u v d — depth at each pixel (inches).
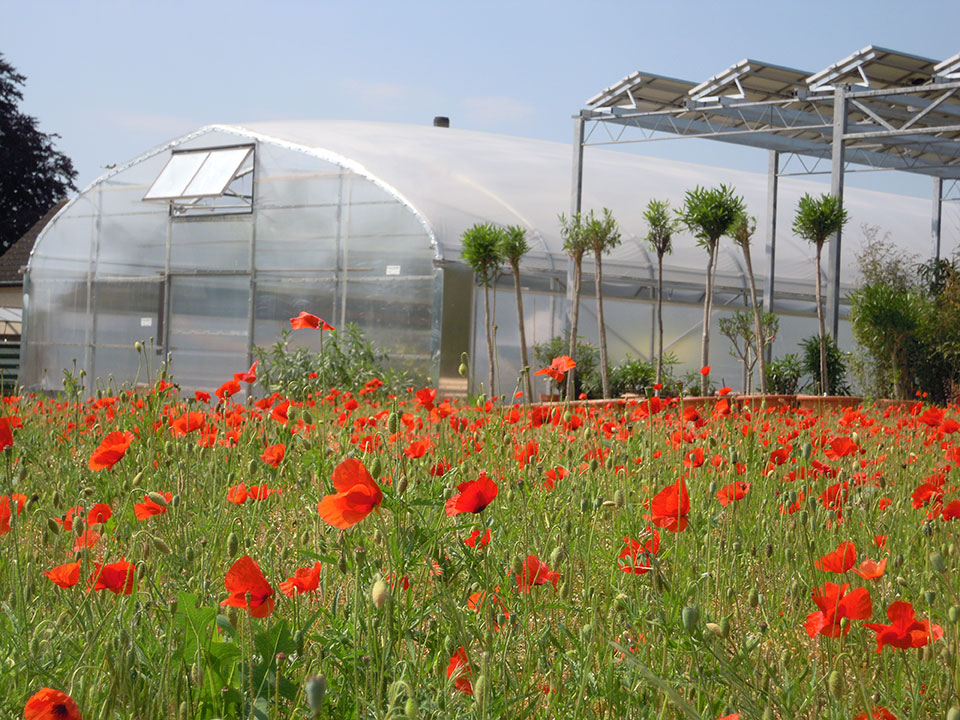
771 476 155.6
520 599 90.0
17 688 74.4
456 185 767.1
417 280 702.5
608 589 101.7
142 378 820.6
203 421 144.6
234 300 778.8
